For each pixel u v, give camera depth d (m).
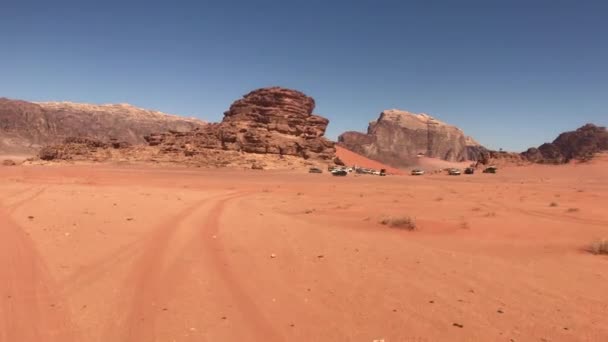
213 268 10.97
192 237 15.04
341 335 7.06
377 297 9.00
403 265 11.83
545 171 137.62
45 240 13.53
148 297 8.63
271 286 9.62
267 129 169.00
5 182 47.41
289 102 189.75
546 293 9.55
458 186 65.62
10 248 12.20
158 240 14.27
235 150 149.50
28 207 21.97
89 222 17.48
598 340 7.12
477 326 7.58
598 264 12.35
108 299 8.46
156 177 78.38
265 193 43.41
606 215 24.75
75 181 55.44
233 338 6.84
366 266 11.62
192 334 6.94
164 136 170.12
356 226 18.94
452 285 10.01
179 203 27.30
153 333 6.94
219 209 24.61
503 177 112.94
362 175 118.56
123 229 16.19
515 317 8.06
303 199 35.38
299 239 15.35
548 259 12.95
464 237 16.69
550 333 7.36
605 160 156.00
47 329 7.02
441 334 7.20
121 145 158.50
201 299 8.59
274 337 6.92
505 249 14.42
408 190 52.22
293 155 156.00
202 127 177.88
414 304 8.62
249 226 18.08
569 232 17.88
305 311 8.10
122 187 44.91
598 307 8.70
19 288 8.92
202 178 79.94
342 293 9.23
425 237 16.59
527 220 21.50
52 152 142.88
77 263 11.02
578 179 102.31
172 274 10.30
